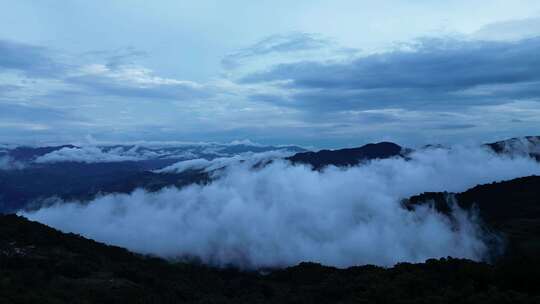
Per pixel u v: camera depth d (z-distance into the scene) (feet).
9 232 292.81
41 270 238.27
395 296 220.64
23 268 236.63
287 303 284.82
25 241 286.25
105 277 255.91
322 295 282.97
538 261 234.58
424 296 214.69
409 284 232.94
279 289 344.28
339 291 273.95
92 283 238.48
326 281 319.47
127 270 277.64
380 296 226.99
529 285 213.66
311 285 331.77
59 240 309.22
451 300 201.57
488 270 230.27
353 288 271.28
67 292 214.69
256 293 320.50
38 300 188.96
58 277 236.84
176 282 303.89
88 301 208.74
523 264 228.63
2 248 261.44
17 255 253.24
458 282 225.35
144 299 231.50
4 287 196.95
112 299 219.82
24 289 201.26
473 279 225.15
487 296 196.44
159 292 257.96
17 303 182.70
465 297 202.59
